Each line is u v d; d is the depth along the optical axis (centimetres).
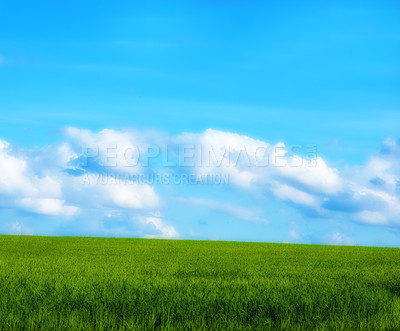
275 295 1010
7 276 1252
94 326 791
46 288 1065
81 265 1631
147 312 859
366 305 975
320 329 803
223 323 826
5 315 803
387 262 2156
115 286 1079
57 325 782
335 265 1909
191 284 1155
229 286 1146
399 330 827
